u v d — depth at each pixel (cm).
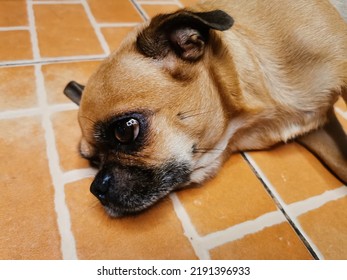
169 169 29
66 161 33
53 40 48
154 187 28
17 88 40
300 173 34
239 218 30
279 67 33
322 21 33
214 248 28
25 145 34
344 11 45
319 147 35
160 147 28
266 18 33
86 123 28
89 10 55
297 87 33
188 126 28
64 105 39
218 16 27
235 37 32
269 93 33
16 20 51
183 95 28
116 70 28
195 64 29
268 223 30
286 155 36
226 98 30
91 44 48
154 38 28
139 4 59
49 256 27
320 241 29
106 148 28
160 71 28
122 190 28
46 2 56
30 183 31
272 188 33
